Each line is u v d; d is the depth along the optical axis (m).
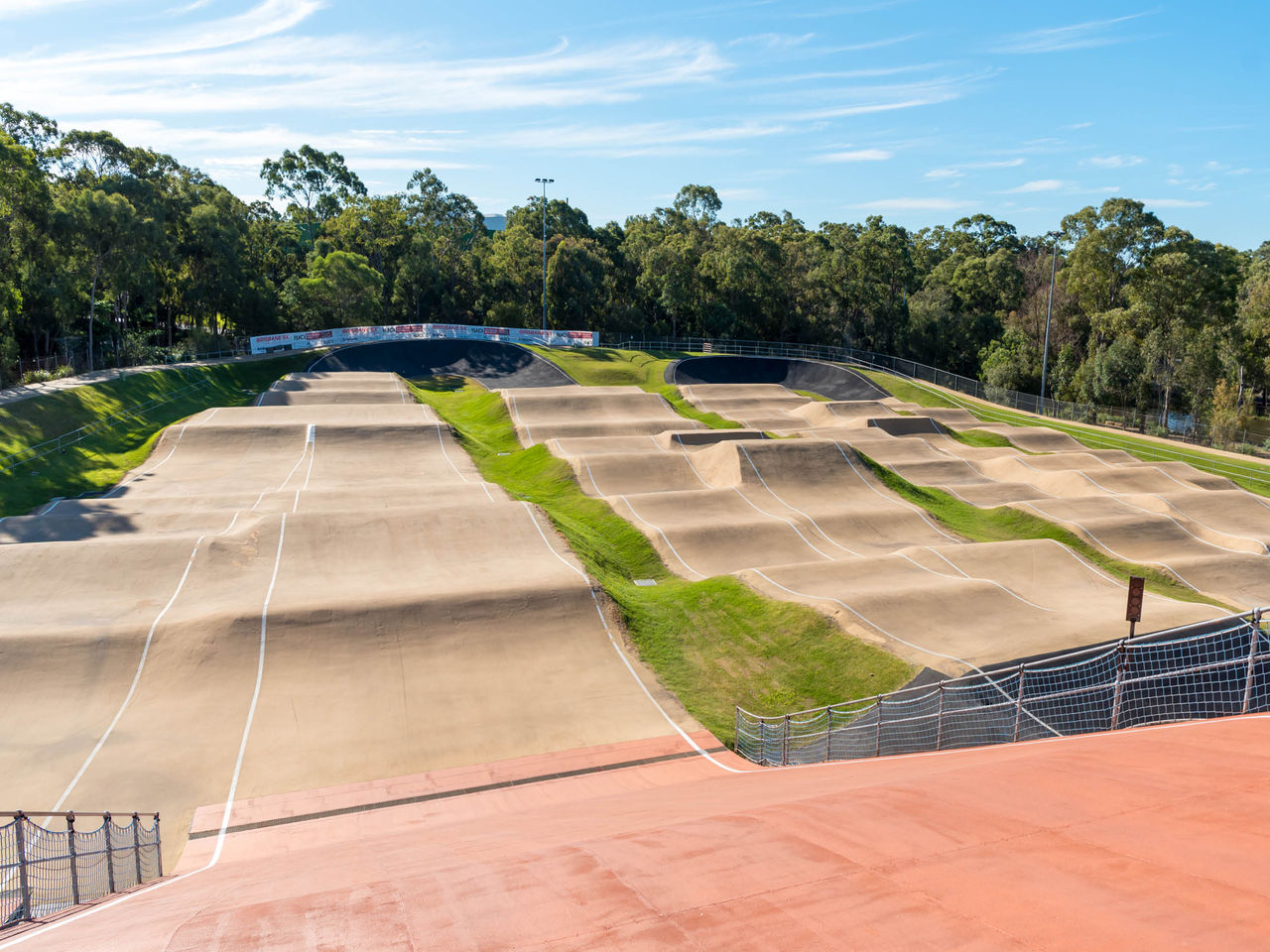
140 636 23.27
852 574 31.70
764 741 21.19
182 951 5.54
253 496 37.78
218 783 18.39
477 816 17.27
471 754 20.09
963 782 7.37
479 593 26.55
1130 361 77.38
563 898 5.54
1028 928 4.19
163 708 21.05
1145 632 26.48
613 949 4.60
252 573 28.33
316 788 18.36
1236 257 98.19
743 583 30.45
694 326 109.69
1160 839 5.16
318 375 69.06
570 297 101.38
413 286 101.12
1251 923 3.87
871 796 7.36
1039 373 89.38
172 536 30.14
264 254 99.31
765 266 104.81
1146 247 82.75
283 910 6.14
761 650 26.42
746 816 7.28
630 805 11.87
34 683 21.38
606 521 39.16
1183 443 70.62
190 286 78.38
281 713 21.17
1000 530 42.47
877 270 102.94
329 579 28.12
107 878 13.17
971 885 4.87
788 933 4.52
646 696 23.33
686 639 27.31
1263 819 5.23
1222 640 25.12
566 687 23.42
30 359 64.50
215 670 22.48
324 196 118.06
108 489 40.25
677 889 5.44
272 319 83.81
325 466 45.44
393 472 45.12
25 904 11.08
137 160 76.94
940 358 106.44
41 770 18.45
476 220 121.38
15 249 55.00
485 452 53.06
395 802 17.89
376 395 64.12
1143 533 40.91
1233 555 38.19
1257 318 74.94
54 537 31.56
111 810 17.31
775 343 102.19
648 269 105.44
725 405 73.12
